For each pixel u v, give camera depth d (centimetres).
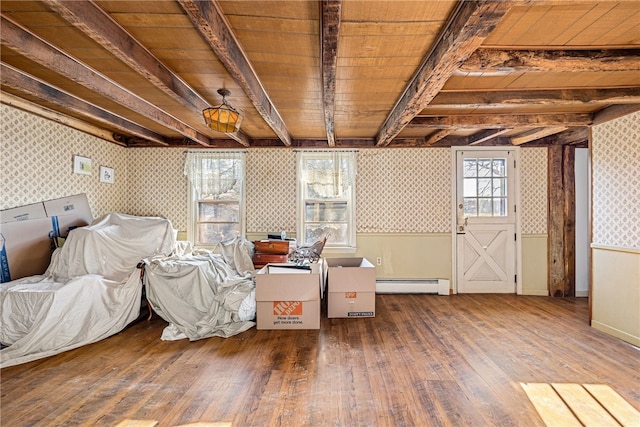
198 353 284
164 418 196
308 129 435
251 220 502
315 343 303
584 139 438
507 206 491
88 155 425
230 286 345
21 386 230
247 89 249
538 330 336
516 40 207
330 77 230
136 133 418
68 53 228
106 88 271
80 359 271
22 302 279
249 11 179
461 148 493
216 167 499
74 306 293
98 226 362
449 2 169
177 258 377
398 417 197
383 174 498
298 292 338
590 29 194
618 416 198
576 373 248
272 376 244
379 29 194
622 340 310
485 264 493
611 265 324
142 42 212
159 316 372
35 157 352
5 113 323
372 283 375
